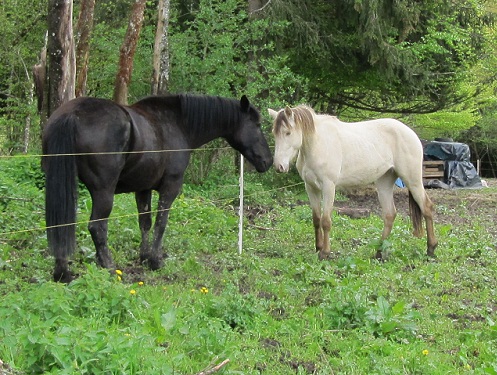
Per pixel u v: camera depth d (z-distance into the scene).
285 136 9.36
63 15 11.04
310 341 6.34
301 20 18.36
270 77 17.08
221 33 16.92
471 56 21.36
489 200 18.67
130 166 7.94
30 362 4.82
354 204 17.22
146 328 5.89
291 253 10.09
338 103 24.77
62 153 7.09
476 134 36.41
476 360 6.23
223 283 8.10
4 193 11.09
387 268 9.45
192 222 11.52
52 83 11.24
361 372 5.74
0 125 19.48
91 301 6.21
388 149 10.30
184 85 16.45
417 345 6.45
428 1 19.88
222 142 16.81
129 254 9.44
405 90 20.84
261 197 15.17
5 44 18.89
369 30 18.06
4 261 8.30
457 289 8.57
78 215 10.62
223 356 5.42
